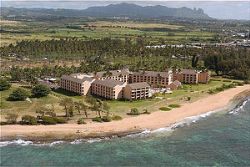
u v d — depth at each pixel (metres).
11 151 168.00
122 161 161.38
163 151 173.62
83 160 161.25
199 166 158.25
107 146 177.25
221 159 166.12
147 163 160.25
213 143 185.62
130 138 188.50
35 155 165.00
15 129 190.25
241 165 160.00
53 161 159.50
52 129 192.50
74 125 199.50
